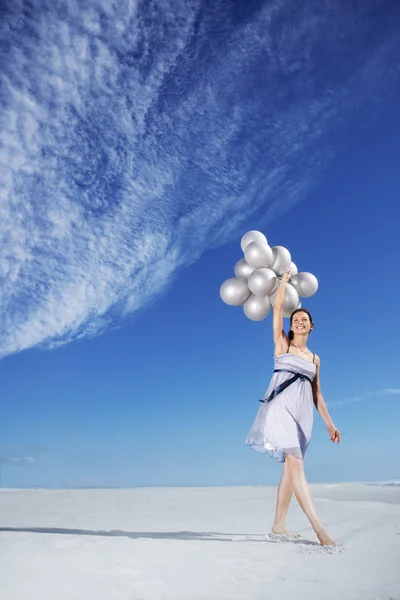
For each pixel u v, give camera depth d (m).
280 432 4.71
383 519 5.68
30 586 2.83
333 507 6.93
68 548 3.81
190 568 3.26
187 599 2.62
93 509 7.25
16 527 5.32
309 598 2.63
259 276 5.16
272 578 3.04
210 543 4.10
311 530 5.04
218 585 2.88
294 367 4.93
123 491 9.86
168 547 3.90
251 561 3.48
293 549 3.94
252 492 9.71
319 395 5.09
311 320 5.18
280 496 4.79
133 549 3.79
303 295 5.50
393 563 3.44
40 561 3.39
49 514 6.66
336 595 2.69
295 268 5.53
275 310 5.11
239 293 5.36
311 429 4.86
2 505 7.79
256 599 2.62
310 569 3.27
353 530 4.93
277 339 5.10
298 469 4.55
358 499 8.09
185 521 5.95
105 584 2.88
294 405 4.82
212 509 7.28
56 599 2.61
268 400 4.91
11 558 3.48
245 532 5.13
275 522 4.79
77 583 2.89
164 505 7.80
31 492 9.77
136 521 5.91
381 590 2.79
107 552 3.68
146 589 2.79
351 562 3.48
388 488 9.40
